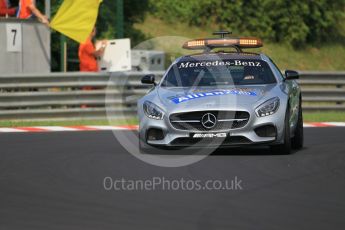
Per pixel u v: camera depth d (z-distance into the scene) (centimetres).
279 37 9731
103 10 7150
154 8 8388
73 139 4000
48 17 5853
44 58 5744
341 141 3806
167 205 2180
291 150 3434
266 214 2047
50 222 1969
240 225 1912
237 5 9706
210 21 9812
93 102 5047
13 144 3772
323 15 9894
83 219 2000
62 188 2491
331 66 9681
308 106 5350
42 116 4922
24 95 4947
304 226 1898
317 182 2578
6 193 2416
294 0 9656
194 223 1938
